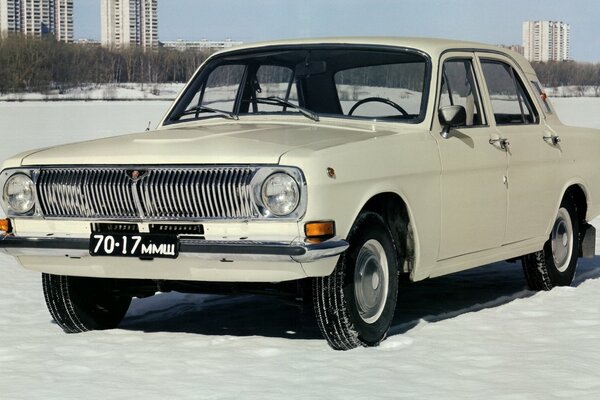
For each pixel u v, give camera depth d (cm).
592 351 693
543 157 923
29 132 5081
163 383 618
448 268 805
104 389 606
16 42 16725
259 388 601
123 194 704
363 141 719
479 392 588
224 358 683
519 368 644
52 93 16800
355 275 702
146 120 6669
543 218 925
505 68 923
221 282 751
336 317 693
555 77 16325
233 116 841
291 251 655
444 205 788
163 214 694
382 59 826
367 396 580
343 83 827
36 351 721
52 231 732
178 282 762
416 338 738
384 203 760
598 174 1020
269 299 936
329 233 669
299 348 712
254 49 870
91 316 795
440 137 796
